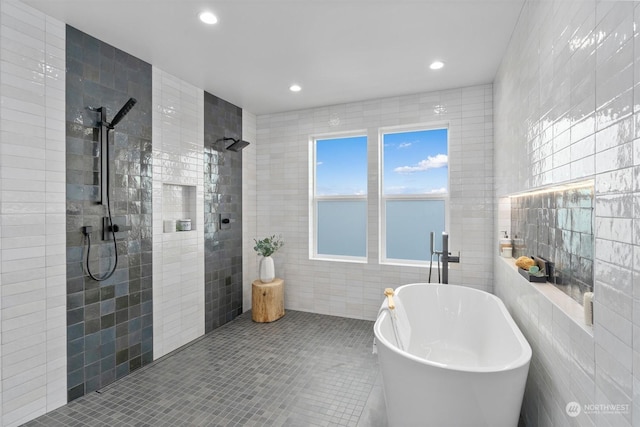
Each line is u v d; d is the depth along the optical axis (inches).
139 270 104.0
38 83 78.7
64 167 83.8
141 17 82.7
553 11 57.6
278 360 109.1
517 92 85.5
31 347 76.9
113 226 93.9
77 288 86.7
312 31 90.4
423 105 136.9
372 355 112.8
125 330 99.3
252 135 165.0
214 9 79.8
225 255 145.3
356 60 107.7
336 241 162.1
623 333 34.8
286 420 77.9
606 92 38.6
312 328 137.9
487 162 127.2
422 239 145.6
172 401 85.5
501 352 83.0
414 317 115.1
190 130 125.8
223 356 112.0
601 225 39.8
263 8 79.7
